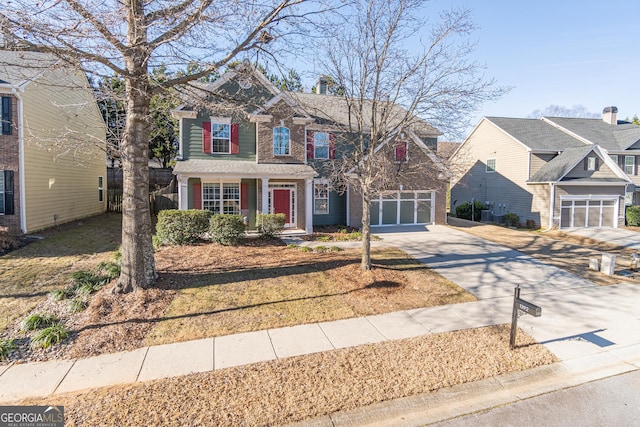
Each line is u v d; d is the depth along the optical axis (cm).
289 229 1709
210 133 1574
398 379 480
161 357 530
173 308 699
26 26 543
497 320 700
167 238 1244
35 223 1455
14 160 1345
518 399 459
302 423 397
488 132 2552
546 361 546
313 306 736
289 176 1537
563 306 788
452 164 1081
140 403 418
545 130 2511
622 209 2123
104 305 691
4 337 583
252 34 747
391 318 693
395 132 1077
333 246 1331
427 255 1248
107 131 901
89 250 1184
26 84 1330
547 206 2044
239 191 1627
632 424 412
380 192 1017
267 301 753
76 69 670
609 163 2098
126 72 674
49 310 686
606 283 973
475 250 1356
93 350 548
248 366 507
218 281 859
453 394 458
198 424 384
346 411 418
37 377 477
